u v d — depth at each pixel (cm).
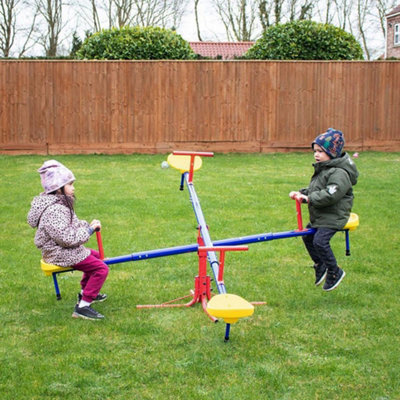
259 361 357
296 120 1405
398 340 388
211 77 1377
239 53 3066
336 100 1407
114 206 787
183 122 1385
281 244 622
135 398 315
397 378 337
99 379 334
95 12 3544
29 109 1352
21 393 319
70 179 425
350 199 464
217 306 358
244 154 1367
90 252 430
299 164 1190
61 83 1352
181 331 400
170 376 338
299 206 468
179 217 734
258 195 868
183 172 514
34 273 526
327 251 453
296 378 337
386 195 870
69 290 484
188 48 1478
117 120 1372
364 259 569
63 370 344
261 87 1390
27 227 688
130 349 373
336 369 347
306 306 449
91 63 1352
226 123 1393
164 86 1371
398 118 1421
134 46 1406
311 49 1465
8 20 3409
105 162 1216
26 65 1340
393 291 482
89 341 385
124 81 1362
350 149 1425
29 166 1156
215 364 352
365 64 1402
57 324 413
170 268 543
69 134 1367
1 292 476
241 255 582
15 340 386
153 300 463
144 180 988
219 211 768
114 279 512
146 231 670
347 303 456
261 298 467
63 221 414
